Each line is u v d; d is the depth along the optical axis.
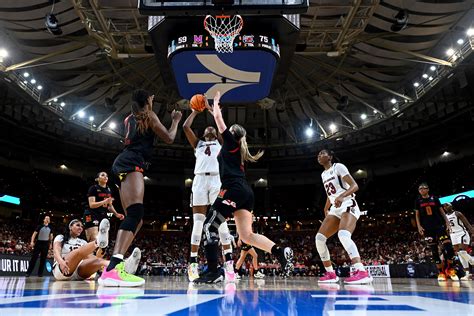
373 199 36.47
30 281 5.40
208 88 16.25
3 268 11.32
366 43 21.27
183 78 15.64
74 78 25.20
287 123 33.78
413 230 33.59
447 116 28.03
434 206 8.63
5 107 26.52
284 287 3.76
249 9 7.81
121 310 1.56
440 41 21.17
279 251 4.29
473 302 1.99
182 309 1.63
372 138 33.69
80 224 6.83
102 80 25.73
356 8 16.61
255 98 17.44
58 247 6.02
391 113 27.78
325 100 28.81
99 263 5.96
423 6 17.86
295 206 40.25
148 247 35.72
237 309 1.65
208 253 4.60
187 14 8.06
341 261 30.33
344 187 5.52
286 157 37.75
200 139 6.26
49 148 32.50
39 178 32.44
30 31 19.41
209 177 5.90
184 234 38.12
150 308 1.65
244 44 13.04
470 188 29.28
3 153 30.38
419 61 21.03
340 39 19.22
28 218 31.34
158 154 37.41
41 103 24.73
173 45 13.68
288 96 28.19
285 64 16.69
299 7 7.76
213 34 11.33
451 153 31.48
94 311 1.52
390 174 35.81
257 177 38.31
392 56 22.16
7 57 20.91
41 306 1.70
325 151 5.78
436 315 1.43
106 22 17.86
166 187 40.19
